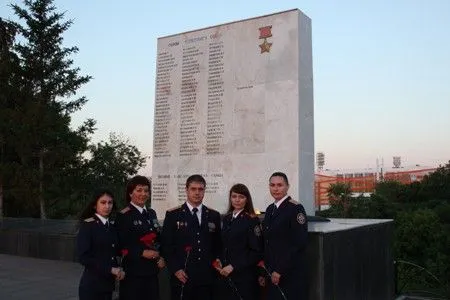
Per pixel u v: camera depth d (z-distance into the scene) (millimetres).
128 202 5074
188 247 4828
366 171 57562
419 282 13617
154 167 9086
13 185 17312
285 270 4688
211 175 8312
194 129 8641
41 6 17797
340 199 26625
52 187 18109
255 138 7898
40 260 10438
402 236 19531
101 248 4539
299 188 7395
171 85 9070
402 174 53531
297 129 7500
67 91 18438
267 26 8008
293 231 4750
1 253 11555
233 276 4859
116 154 23859
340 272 5605
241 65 8211
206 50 8672
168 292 5996
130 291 4758
